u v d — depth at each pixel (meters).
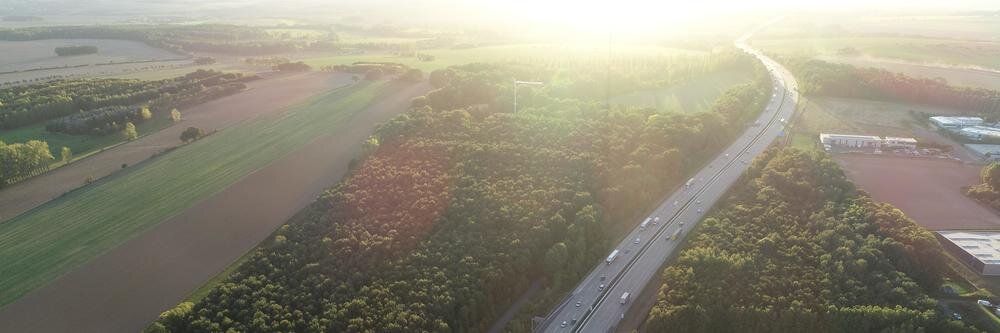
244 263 183.50
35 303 172.88
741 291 178.62
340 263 179.00
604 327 170.75
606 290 186.88
